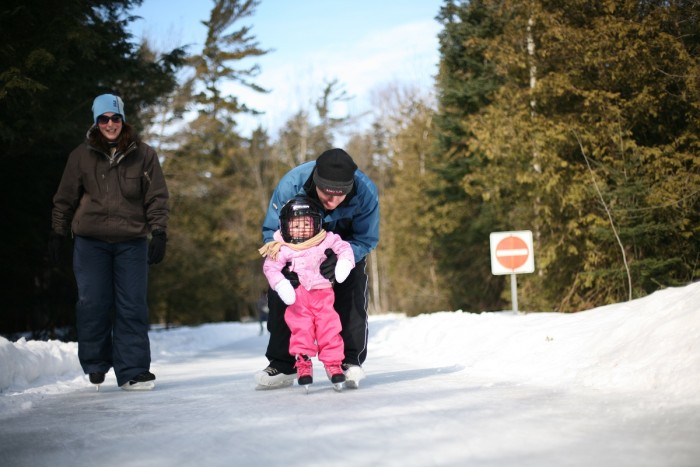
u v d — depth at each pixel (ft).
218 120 106.32
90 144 19.10
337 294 16.53
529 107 51.67
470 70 71.00
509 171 53.78
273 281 15.70
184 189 101.91
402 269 121.60
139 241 19.72
